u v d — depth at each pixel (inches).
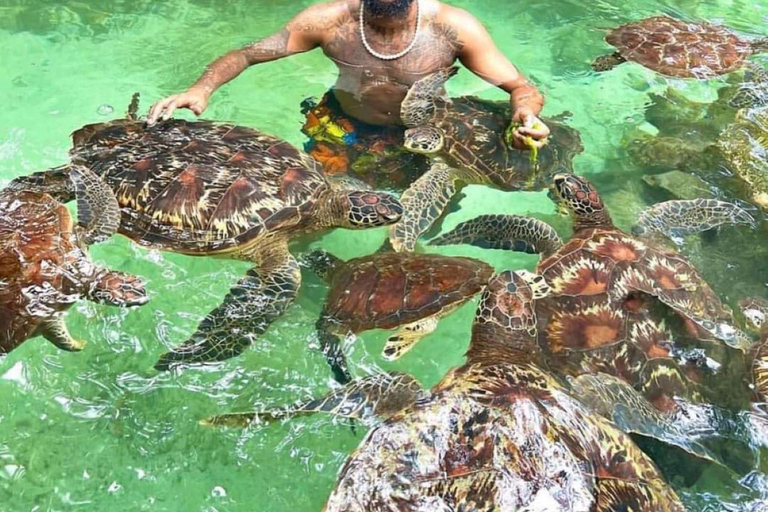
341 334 138.1
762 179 183.8
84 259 136.8
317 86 225.5
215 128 167.3
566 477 97.3
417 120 185.0
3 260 129.0
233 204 147.7
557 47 254.8
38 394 131.6
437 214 169.8
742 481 113.7
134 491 119.0
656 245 156.3
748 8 277.0
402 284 140.3
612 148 205.3
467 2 280.8
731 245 165.0
